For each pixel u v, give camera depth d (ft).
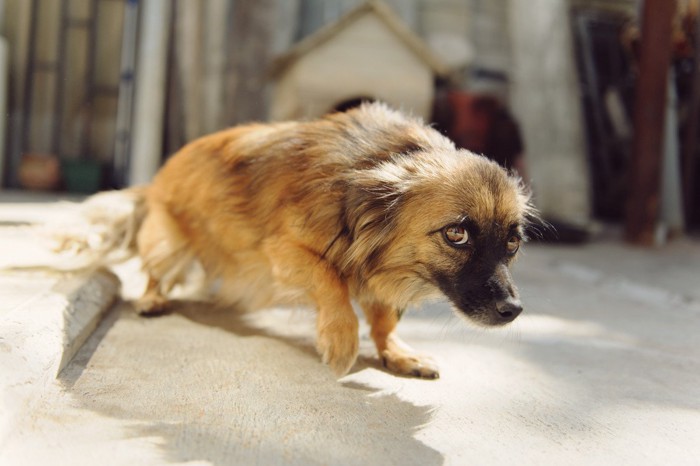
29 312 2.34
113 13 8.92
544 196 7.82
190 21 8.29
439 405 2.21
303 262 2.57
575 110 8.10
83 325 2.59
